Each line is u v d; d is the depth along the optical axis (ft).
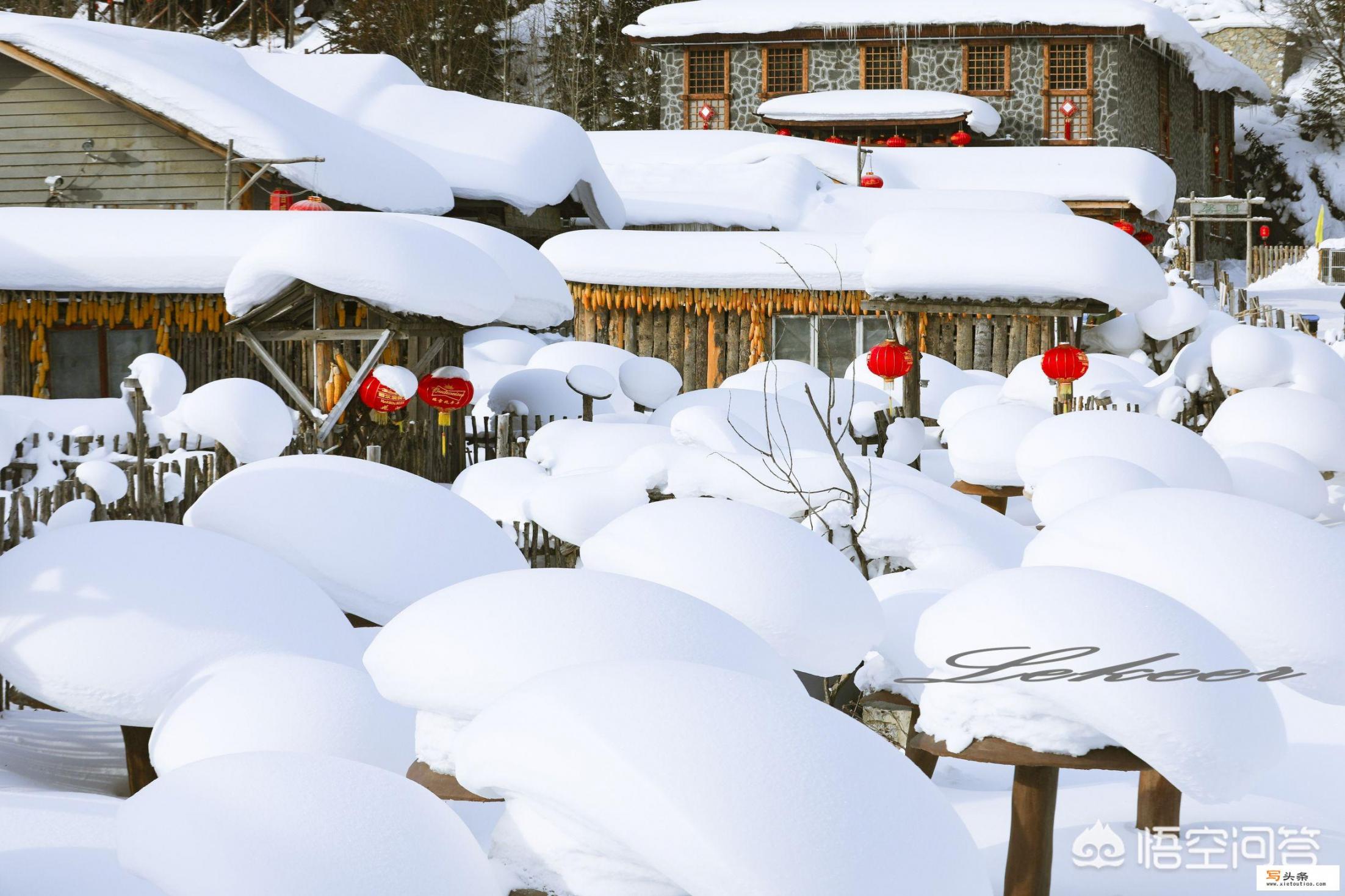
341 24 190.49
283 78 94.94
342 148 77.71
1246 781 12.51
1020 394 54.13
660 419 41.42
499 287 40.24
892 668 19.02
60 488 27.07
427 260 38.09
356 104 91.56
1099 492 27.17
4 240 49.93
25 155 77.05
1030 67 122.31
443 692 12.48
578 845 10.78
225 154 73.92
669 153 111.24
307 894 10.46
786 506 24.16
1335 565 15.84
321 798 11.14
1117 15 118.73
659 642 12.61
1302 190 155.94
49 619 18.95
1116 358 62.69
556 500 30.94
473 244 42.14
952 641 13.35
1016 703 13.03
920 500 22.41
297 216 50.83
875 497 22.44
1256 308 93.50
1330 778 20.07
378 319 46.14
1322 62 166.20
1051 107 122.01
